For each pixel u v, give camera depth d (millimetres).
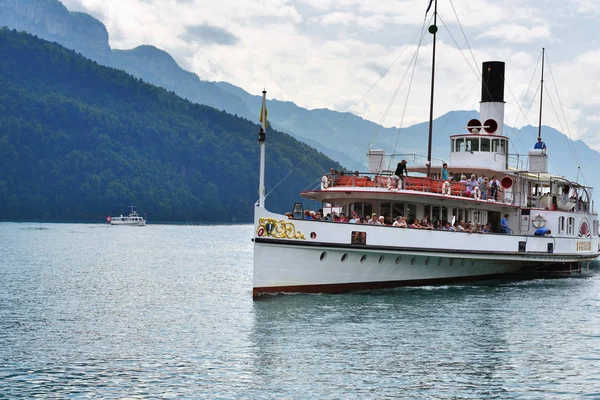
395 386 24297
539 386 24391
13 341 31828
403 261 43250
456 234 44500
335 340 30406
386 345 29516
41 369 26891
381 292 42312
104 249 109188
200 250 110750
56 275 63062
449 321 34531
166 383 24938
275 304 38094
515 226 52719
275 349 29047
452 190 45656
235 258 91000
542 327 33438
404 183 43375
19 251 98812
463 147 53219
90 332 33875
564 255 53094
